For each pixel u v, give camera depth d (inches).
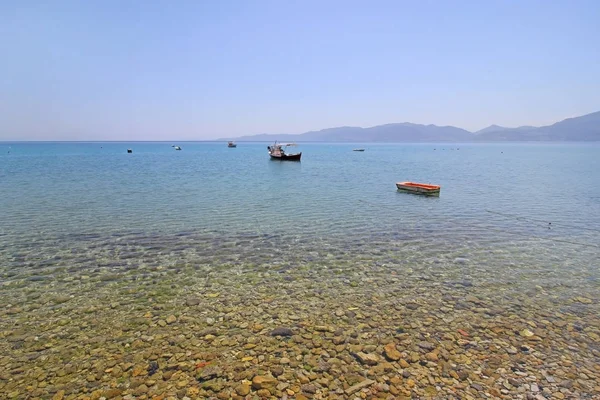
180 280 395.5
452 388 213.6
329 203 903.1
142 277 404.2
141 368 234.2
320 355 248.5
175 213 761.6
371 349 255.6
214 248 517.3
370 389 212.8
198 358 245.1
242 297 350.9
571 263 453.4
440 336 274.1
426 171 1977.1
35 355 249.9
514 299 343.9
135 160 2955.2
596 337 272.7
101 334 279.3
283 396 206.4
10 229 613.6
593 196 1029.2
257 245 534.3
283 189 1174.3
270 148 3176.7
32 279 394.6
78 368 234.7
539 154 4301.2
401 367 234.4
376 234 600.4
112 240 553.6
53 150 5349.4
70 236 573.3
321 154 4667.8
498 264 450.0
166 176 1595.7
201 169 2047.2
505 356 247.1
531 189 1193.4
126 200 919.7
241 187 1221.1
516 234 601.3
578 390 211.6
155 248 514.9
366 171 1982.0
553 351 253.6
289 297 350.6
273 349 256.4
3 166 2112.5
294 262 458.3
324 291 365.1
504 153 4756.4
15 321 300.0
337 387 214.7
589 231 623.2
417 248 520.4
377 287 375.6
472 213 781.9
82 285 379.6
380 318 304.8
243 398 204.8
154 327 290.5
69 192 1048.2
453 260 466.3
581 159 3157.0
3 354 251.1
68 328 288.8
